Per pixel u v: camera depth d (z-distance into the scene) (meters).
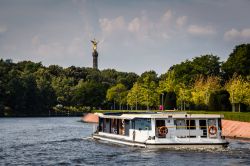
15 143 70.00
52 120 180.75
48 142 70.50
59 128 114.31
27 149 61.16
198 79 156.00
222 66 165.25
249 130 71.94
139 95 181.50
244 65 158.88
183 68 169.88
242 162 46.31
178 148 55.44
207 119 56.84
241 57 158.12
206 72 168.38
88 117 162.62
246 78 145.50
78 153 55.97
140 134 58.34
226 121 81.12
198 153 52.44
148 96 169.50
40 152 57.81
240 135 73.12
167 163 46.25
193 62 172.25
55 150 59.56
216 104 111.00
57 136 84.94
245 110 126.56
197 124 56.78
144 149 56.16
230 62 161.12
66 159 51.19
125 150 56.50
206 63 170.50
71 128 114.12
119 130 65.94
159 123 56.38
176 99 137.00
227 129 78.50
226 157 49.44
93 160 49.75
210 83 138.25
